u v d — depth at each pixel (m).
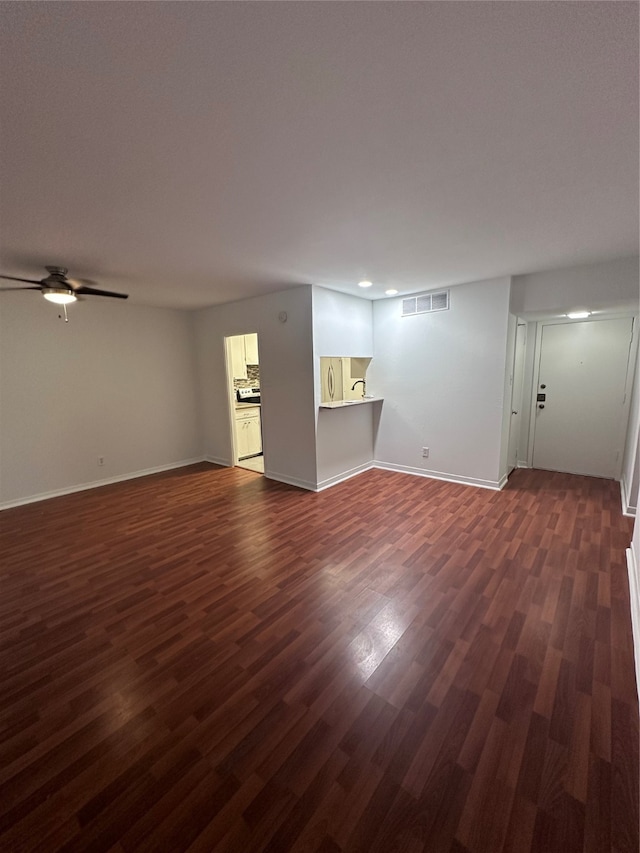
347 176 1.67
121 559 2.85
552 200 1.95
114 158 1.48
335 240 2.51
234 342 6.05
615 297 3.25
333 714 1.54
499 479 4.15
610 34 0.94
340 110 1.23
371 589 2.38
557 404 4.77
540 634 1.95
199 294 4.30
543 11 0.89
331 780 1.29
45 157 1.46
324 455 4.35
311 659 1.83
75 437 4.48
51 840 1.15
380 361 4.89
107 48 0.95
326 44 0.97
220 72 1.05
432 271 3.42
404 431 4.82
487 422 4.11
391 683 1.68
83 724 1.53
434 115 1.27
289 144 1.42
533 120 1.30
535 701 1.57
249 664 1.81
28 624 2.14
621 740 1.40
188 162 1.53
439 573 2.54
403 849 1.10
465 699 1.59
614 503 3.73
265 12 0.87
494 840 1.12
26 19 0.87
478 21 0.91
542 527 3.21
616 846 1.10
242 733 1.47
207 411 5.73
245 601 2.29
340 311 4.34
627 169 1.64
